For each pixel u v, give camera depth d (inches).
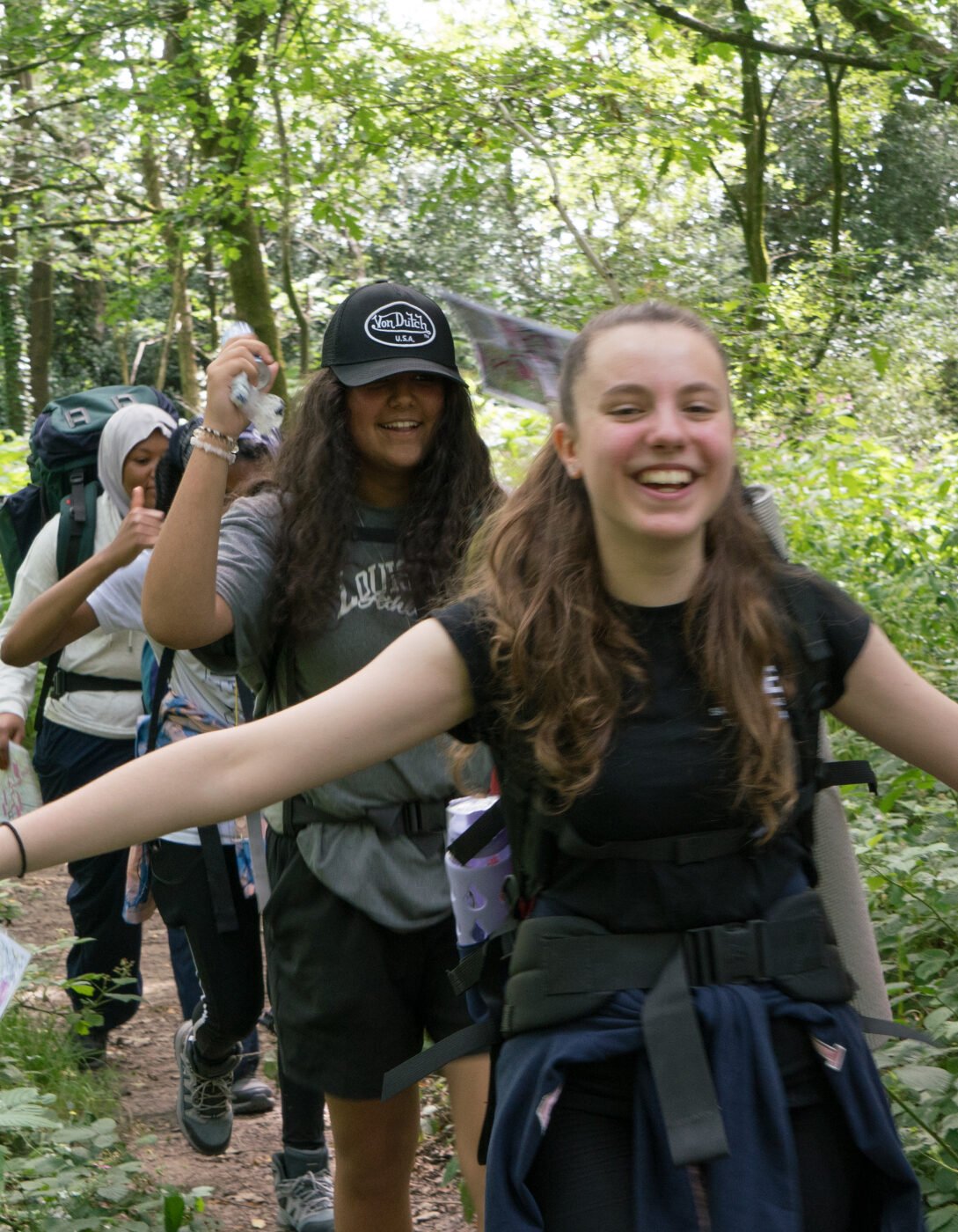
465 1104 108.7
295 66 400.2
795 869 74.0
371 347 113.3
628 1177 69.5
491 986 77.9
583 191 486.0
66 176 628.4
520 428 374.9
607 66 391.2
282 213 500.1
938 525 339.6
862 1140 70.2
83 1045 182.9
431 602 113.5
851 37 388.2
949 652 218.5
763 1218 67.2
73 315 983.6
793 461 389.7
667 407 70.5
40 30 437.7
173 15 434.3
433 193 411.5
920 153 1028.5
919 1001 139.4
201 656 113.1
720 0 383.6
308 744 70.9
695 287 390.3
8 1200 121.4
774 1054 70.4
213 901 138.9
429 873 111.6
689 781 70.5
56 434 177.2
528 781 73.0
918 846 140.1
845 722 76.6
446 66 385.7
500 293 372.5
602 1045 69.5
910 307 702.5
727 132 398.0
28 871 67.9
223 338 111.3
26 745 302.8
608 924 71.2
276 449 125.1
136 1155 160.7
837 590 75.4
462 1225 142.9
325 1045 113.3
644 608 72.7
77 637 158.9
